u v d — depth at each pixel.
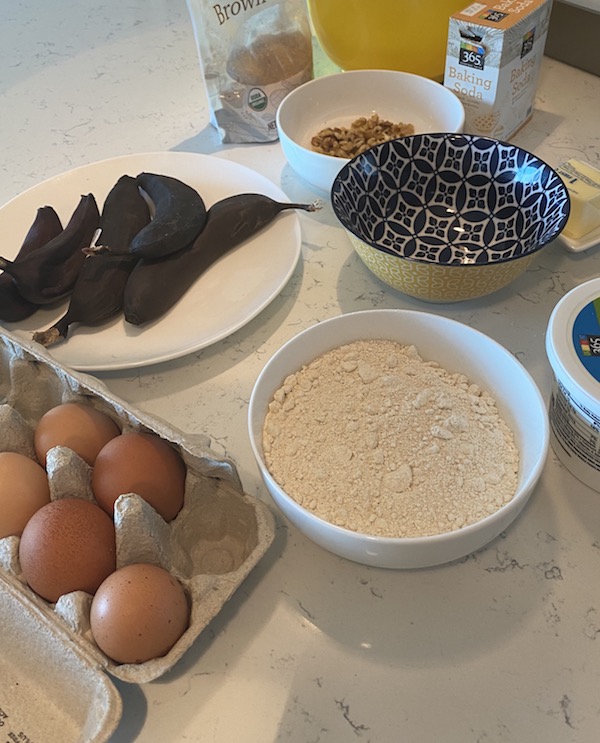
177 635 0.45
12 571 0.48
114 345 0.67
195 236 0.71
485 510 0.49
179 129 0.96
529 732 0.43
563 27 0.94
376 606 0.49
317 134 0.87
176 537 0.53
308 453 0.54
